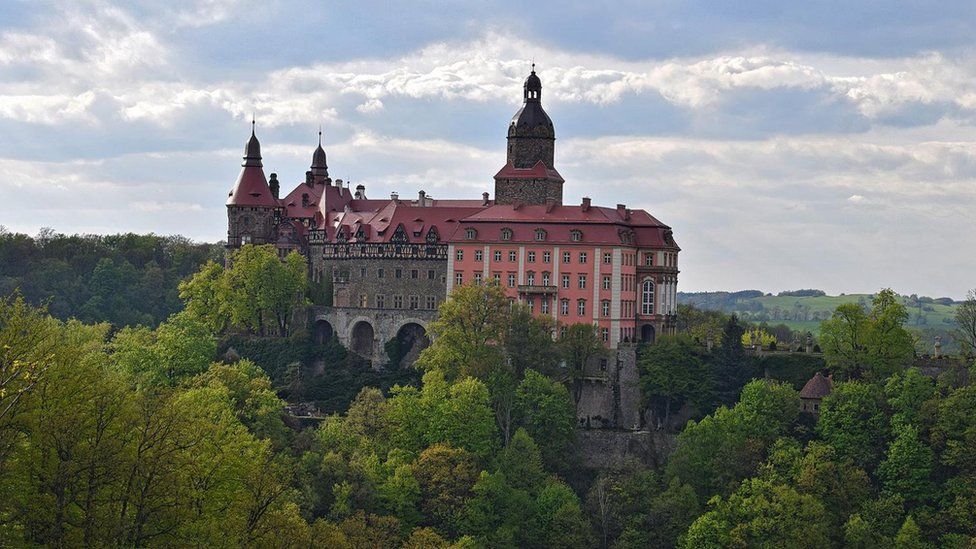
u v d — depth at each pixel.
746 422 182.38
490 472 175.75
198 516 88.94
